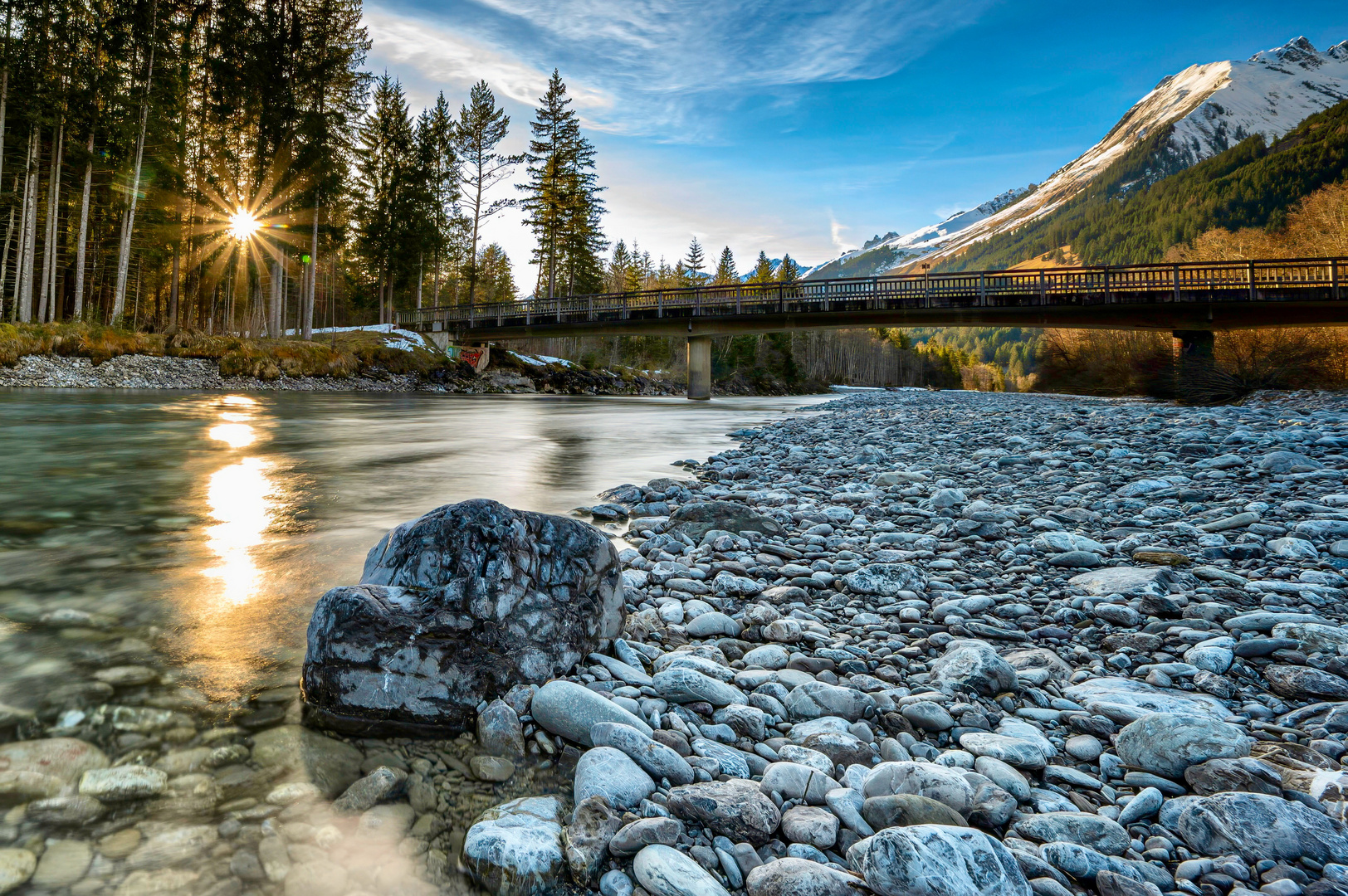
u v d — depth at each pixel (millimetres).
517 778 2068
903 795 1900
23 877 1474
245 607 3281
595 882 1637
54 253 27672
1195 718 2262
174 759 1986
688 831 1819
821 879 1576
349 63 35500
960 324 27672
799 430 15211
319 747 2123
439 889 1570
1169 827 1893
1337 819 1830
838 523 5984
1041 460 9008
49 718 2156
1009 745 2244
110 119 26172
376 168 42531
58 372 20703
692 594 3979
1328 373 19875
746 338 67688
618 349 62969
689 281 95875
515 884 1571
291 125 33094
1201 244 40594
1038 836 1816
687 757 2160
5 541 4352
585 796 1898
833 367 95312
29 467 7414
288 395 23344
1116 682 2789
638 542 5152
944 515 6051
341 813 1813
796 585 4152
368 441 11156
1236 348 24375
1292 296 21453
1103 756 2264
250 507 5672
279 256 34656
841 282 28375
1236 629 3244
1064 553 4668
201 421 13156
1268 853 1719
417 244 41906
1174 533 5035
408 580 2656
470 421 16359
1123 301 23625
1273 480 6609
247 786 1890
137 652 2717
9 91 25781
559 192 48719
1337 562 4156
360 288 50406
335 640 2355
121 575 3709
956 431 13617
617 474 8492
